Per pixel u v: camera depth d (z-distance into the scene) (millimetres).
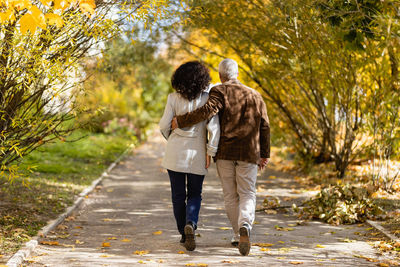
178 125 5543
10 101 6281
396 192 9375
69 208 8492
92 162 15609
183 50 13250
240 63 13102
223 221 7656
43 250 5801
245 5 9766
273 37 10305
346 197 7934
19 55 5883
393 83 9234
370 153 11367
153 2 6219
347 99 10680
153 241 6332
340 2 6660
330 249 5828
